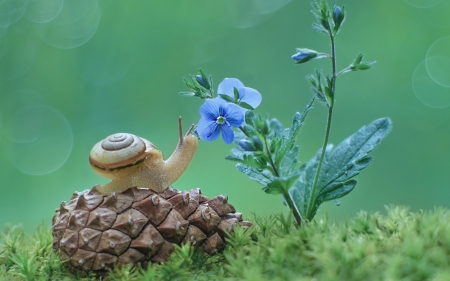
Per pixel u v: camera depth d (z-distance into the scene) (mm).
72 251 477
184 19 1366
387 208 504
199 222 482
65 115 1309
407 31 1243
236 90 488
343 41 1315
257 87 1360
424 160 1124
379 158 1141
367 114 1226
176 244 480
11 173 1228
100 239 476
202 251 483
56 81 1310
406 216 499
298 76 1350
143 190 483
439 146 1129
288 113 1312
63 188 1217
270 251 469
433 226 470
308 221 486
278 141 484
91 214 478
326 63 1326
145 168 487
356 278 455
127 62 1345
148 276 468
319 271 461
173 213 480
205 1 1380
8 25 1282
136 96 1340
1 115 1273
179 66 1358
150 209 479
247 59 1381
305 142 1204
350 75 1277
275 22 1397
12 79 1287
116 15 1338
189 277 472
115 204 479
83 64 1324
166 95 1349
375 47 1270
